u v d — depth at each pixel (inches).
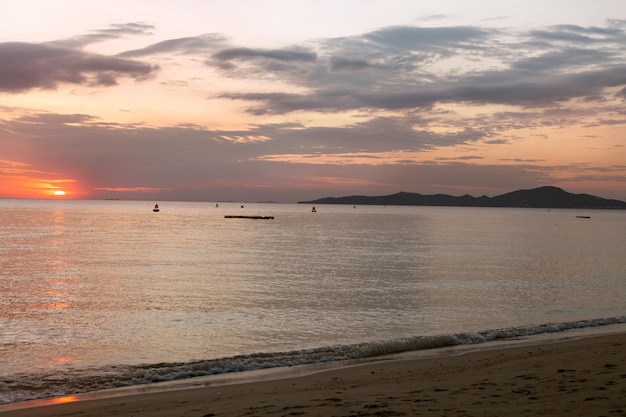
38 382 653.3
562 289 1583.4
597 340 812.6
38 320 1105.4
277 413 440.8
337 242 3577.8
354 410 435.8
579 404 419.2
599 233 5142.7
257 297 1408.7
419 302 1338.6
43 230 4461.1
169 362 765.3
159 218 7450.8
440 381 565.9
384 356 770.2
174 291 1507.1
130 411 482.6
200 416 446.3
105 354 825.5
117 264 2197.3
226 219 7470.5
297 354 790.5
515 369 613.9
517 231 5344.5
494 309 1248.2
